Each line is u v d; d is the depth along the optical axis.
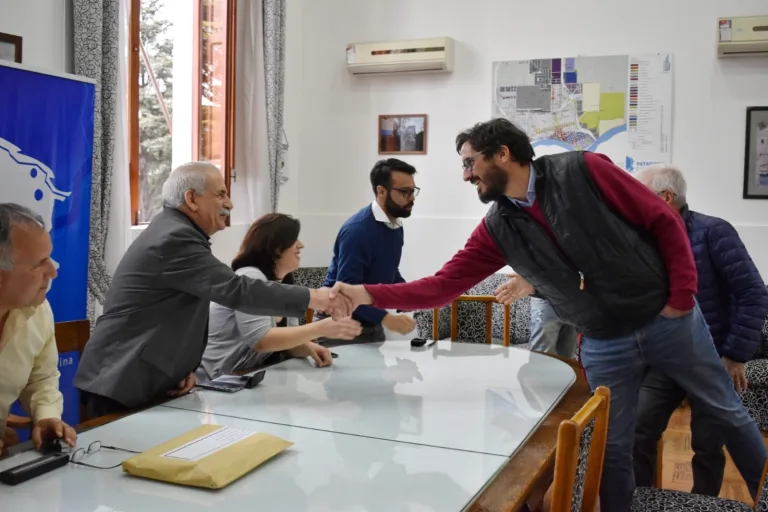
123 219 3.47
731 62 4.60
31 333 1.71
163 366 1.98
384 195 2.88
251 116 4.77
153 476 1.31
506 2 5.02
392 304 2.22
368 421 1.70
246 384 2.02
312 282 5.19
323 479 1.33
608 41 4.83
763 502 1.53
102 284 3.32
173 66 4.34
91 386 1.96
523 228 2.04
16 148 2.57
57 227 2.74
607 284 1.97
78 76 2.80
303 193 5.50
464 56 5.13
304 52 5.45
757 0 4.53
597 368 2.09
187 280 1.98
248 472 1.35
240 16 4.71
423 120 5.23
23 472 1.30
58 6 3.21
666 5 4.70
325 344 2.74
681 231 1.94
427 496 1.25
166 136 4.28
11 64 2.54
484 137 1.96
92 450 1.46
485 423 1.70
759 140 4.56
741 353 2.36
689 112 4.70
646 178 2.46
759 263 4.57
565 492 1.15
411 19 5.23
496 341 4.66
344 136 5.43
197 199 2.12
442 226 5.20
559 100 4.93
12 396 1.72
